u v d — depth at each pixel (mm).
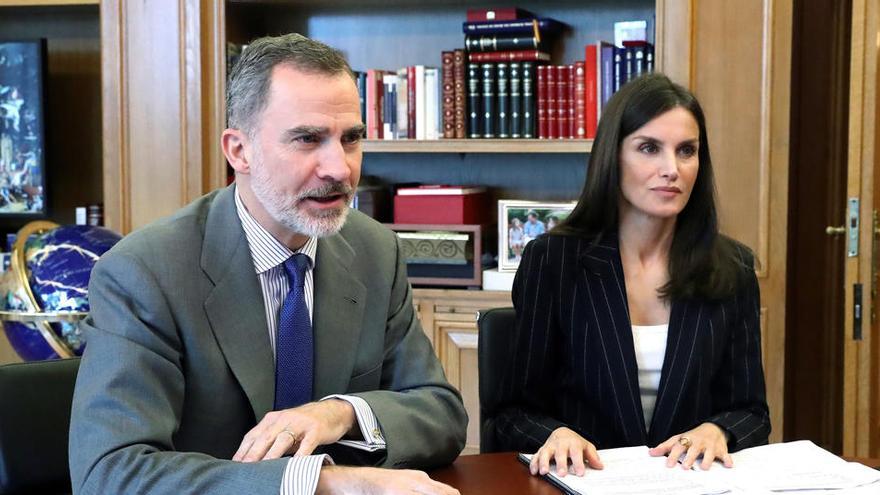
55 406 1643
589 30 4004
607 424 2006
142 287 1542
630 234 2084
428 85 3848
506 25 3738
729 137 3570
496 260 3980
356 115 1556
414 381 1803
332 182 1527
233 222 1659
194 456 1431
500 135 3785
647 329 2027
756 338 2066
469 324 3750
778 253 3557
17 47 4211
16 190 4273
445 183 4188
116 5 3930
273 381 1640
